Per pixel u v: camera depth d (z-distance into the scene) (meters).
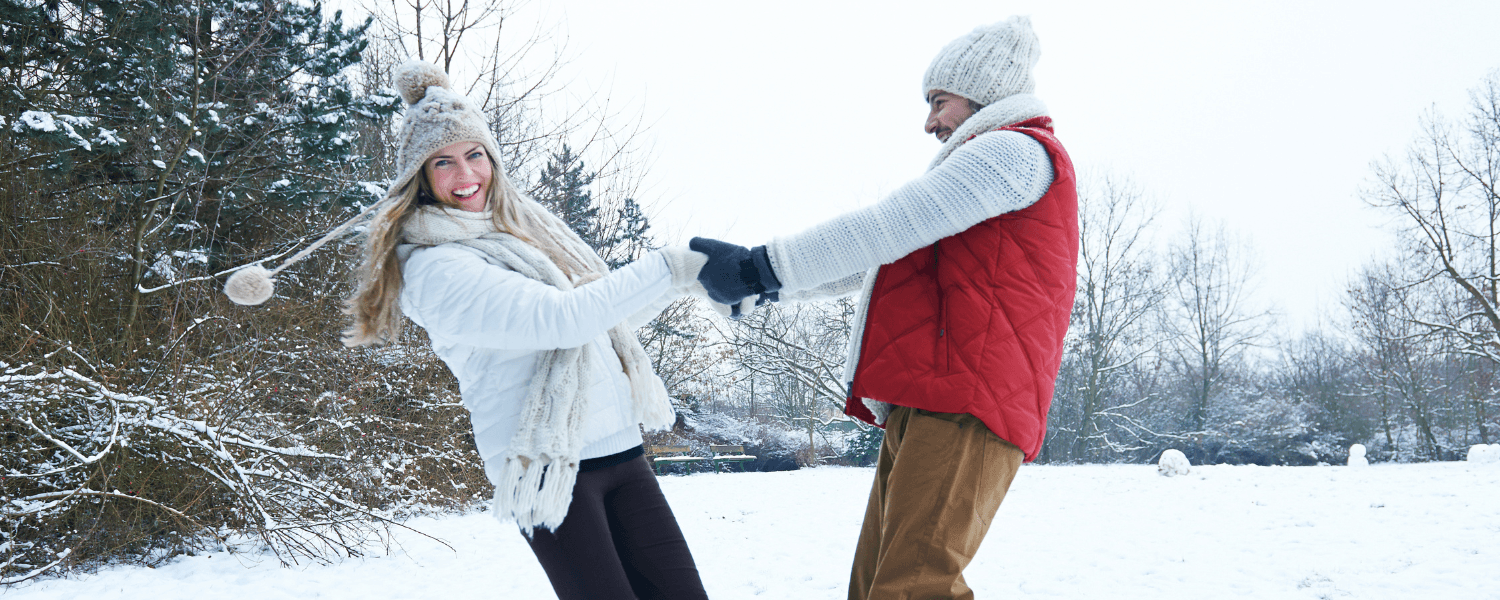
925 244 1.56
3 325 5.86
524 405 1.64
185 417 5.82
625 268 1.61
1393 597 4.22
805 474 14.75
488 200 1.84
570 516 1.65
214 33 7.34
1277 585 4.62
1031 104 1.75
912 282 1.70
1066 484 10.77
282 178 7.90
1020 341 1.62
